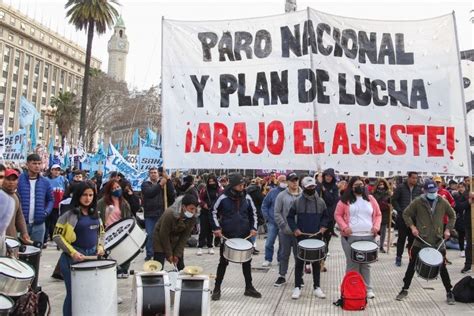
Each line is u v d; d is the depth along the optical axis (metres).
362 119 7.47
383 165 7.43
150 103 66.12
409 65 7.56
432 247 7.34
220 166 7.52
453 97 7.52
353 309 6.74
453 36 7.54
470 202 9.22
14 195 6.54
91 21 34.34
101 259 5.41
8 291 4.71
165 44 7.79
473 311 6.74
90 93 56.91
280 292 7.82
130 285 8.12
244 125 7.55
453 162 7.45
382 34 7.60
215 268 9.87
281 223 8.25
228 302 7.12
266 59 7.59
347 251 7.49
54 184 12.45
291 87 7.48
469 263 9.69
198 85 7.69
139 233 6.66
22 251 6.25
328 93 7.46
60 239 5.29
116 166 18.00
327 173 9.86
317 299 7.37
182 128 7.66
